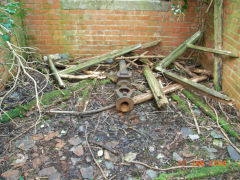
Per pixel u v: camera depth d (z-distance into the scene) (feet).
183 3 13.73
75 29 14.60
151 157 8.34
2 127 9.46
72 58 15.30
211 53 13.17
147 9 13.97
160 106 10.22
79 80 13.10
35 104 10.57
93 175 7.59
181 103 11.07
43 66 14.24
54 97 11.21
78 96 11.51
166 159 8.28
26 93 11.66
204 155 8.46
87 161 8.09
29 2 13.56
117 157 8.28
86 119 10.05
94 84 12.34
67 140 8.93
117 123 9.91
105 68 14.38
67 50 15.33
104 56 14.15
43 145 8.66
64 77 12.60
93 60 13.88
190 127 9.80
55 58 14.70
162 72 12.96
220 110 10.66
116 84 12.00
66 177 7.47
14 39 13.14
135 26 14.57
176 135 9.34
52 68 13.08
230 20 11.07
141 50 15.46
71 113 10.19
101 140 8.98
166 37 14.96
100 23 14.43
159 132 9.48
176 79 12.25
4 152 8.32
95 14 14.12
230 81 11.17
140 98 11.02
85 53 15.43
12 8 10.81
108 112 10.50
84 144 8.76
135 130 9.53
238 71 10.39
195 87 11.35
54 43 15.06
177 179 7.47
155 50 15.46
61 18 14.19
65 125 9.67
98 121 9.93
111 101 11.25
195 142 9.04
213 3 12.96
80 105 10.75
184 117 10.33
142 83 12.82
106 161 8.11
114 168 7.88
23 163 7.91
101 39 14.99
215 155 8.48
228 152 8.58
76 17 14.20
